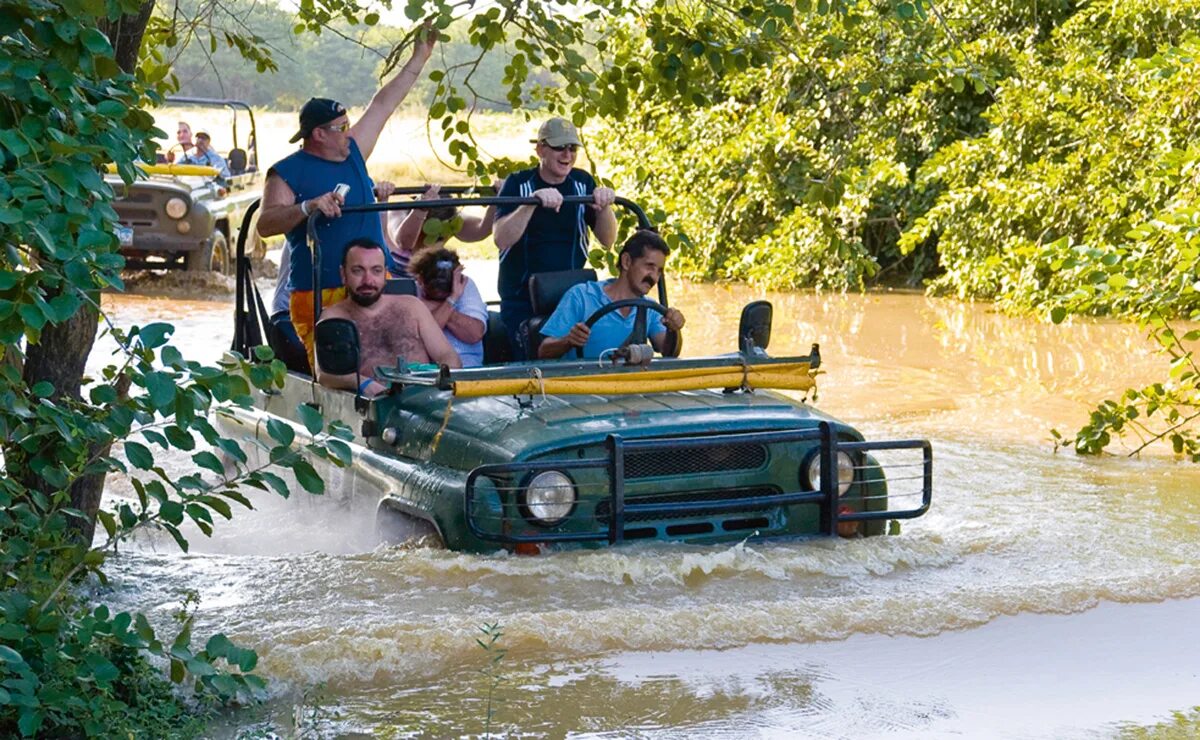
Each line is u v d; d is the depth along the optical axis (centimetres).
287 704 717
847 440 970
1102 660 781
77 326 898
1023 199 2434
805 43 1140
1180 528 1052
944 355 1975
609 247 1286
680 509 907
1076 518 1081
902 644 802
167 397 654
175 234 2650
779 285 2861
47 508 807
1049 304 2281
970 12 2827
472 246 3681
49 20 668
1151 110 2238
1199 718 698
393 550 930
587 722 689
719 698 719
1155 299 1279
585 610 824
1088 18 2747
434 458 958
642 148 3047
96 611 669
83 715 655
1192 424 1497
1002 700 721
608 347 1103
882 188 2752
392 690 732
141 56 1245
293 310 1149
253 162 3048
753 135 2744
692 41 1073
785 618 818
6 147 642
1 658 604
